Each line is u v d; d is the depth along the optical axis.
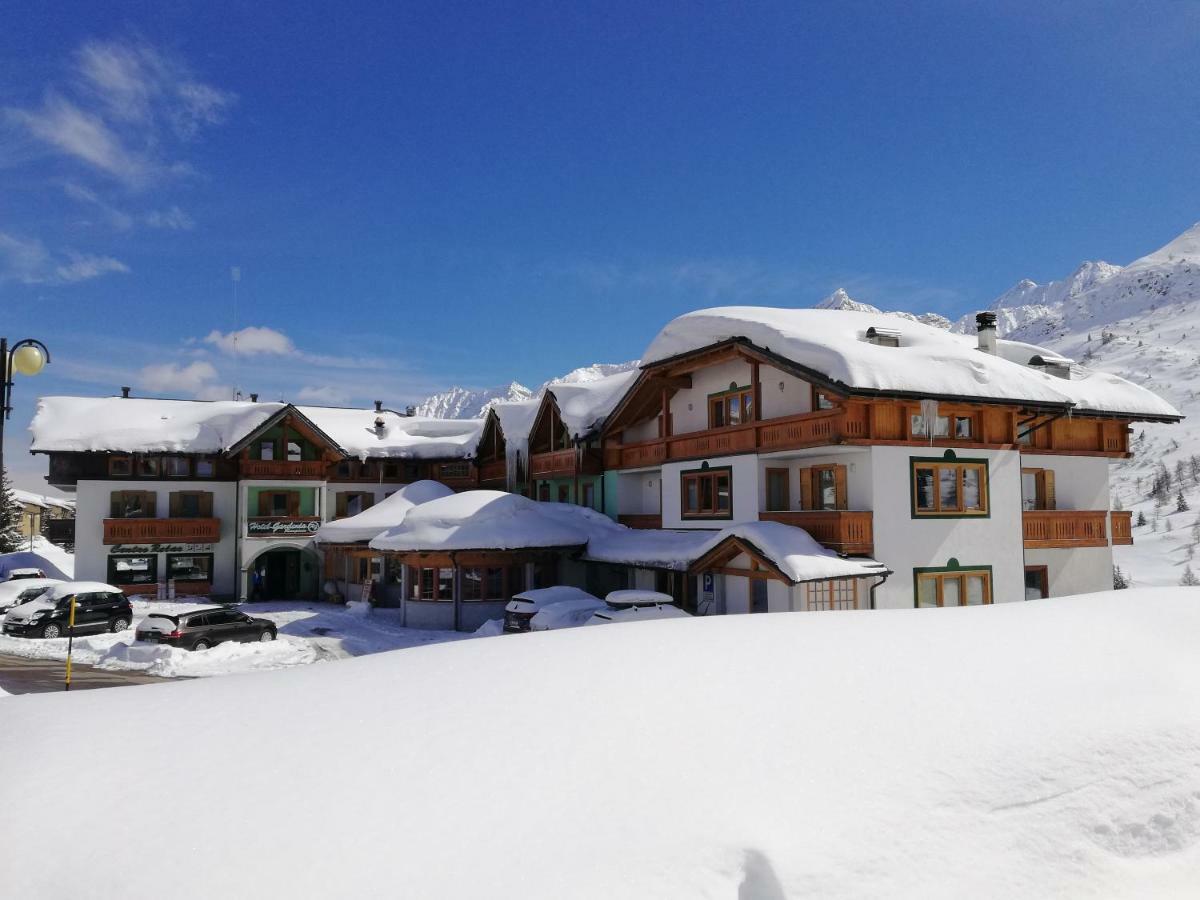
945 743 5.53
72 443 35.19
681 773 4.80
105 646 23.16
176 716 5.43
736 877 4.19
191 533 36.47
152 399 41.22
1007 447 22.08
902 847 4.70
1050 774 5.51
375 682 6.15
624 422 30.72
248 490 37.44
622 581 30.14
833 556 19.73
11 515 57.16
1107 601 9.09
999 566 21.73
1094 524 23.78
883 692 6.06
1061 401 21.91
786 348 21.53
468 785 4.51
